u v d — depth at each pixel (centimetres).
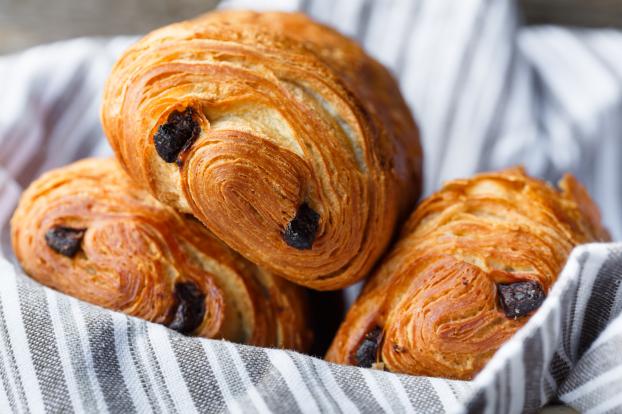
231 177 31
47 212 34
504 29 47
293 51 33
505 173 35
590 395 32
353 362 33
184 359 31
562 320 30
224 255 34
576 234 33
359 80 35
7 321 32
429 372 32
